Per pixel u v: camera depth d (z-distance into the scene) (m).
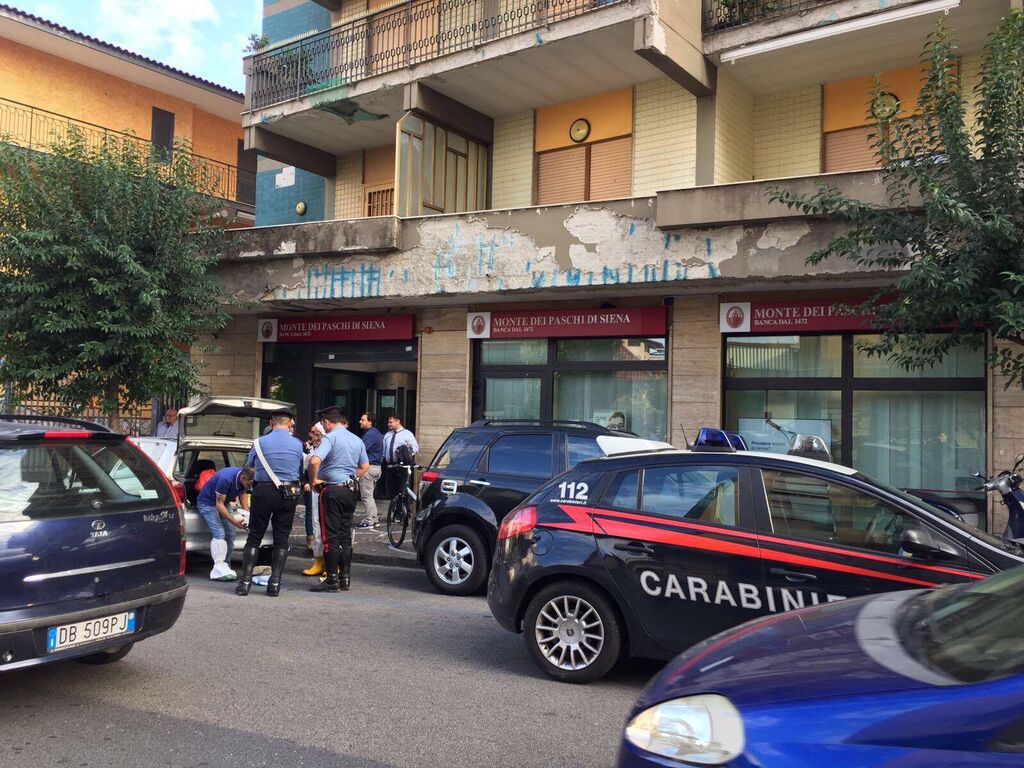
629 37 12.13
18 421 5.37
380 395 16.98
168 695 4.91
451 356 14.12
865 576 4.58
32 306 11.42
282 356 16.14
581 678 5.22
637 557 5.11
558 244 11.86
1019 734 2.01
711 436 5.56
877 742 2.15
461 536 8.20
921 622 2.86
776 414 11.73
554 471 8.04
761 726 2.32
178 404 16.08
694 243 10.87
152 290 11.64
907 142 8.44
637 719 2.61
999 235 7.39
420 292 12.94
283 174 18.73
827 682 2.41
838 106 12.73
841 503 4.84
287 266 14.01
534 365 13.52
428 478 8.57
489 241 12.41
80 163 11.98
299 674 5.38
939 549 4.43
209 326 13.09
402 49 14.88
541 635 5.39
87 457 4.94
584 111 14.27
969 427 10.62
